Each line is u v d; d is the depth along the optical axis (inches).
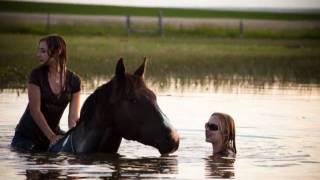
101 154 435.5
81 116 439.2
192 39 1825.8
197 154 448.8
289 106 676.1
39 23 2183.8
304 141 500.7
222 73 971.3
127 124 421.7
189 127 546.9
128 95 421.7
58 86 448.5
